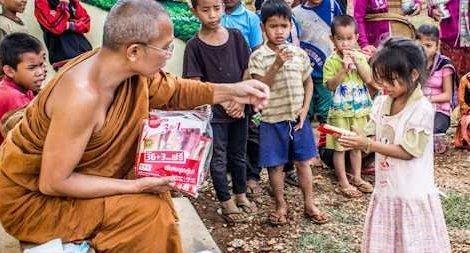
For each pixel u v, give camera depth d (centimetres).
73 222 243
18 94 319
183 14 550
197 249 309
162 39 225
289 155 416
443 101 517
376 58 307
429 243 314
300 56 411
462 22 608
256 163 458
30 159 238
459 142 536
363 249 335
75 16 498
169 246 251
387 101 317
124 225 239
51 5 489
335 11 513
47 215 245
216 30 404
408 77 300
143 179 239
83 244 242
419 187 311
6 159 242
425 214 313
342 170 457
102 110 232
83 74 228
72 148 226
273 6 391
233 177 427
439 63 517
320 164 503
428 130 303
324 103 508
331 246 389
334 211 434
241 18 459
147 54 225
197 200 443
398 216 317
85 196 238
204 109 272
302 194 457
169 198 258
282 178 417
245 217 421
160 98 269
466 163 510
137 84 241
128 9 223
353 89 457
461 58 620
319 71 506
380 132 320
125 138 242
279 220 413
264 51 399
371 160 489
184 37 555
